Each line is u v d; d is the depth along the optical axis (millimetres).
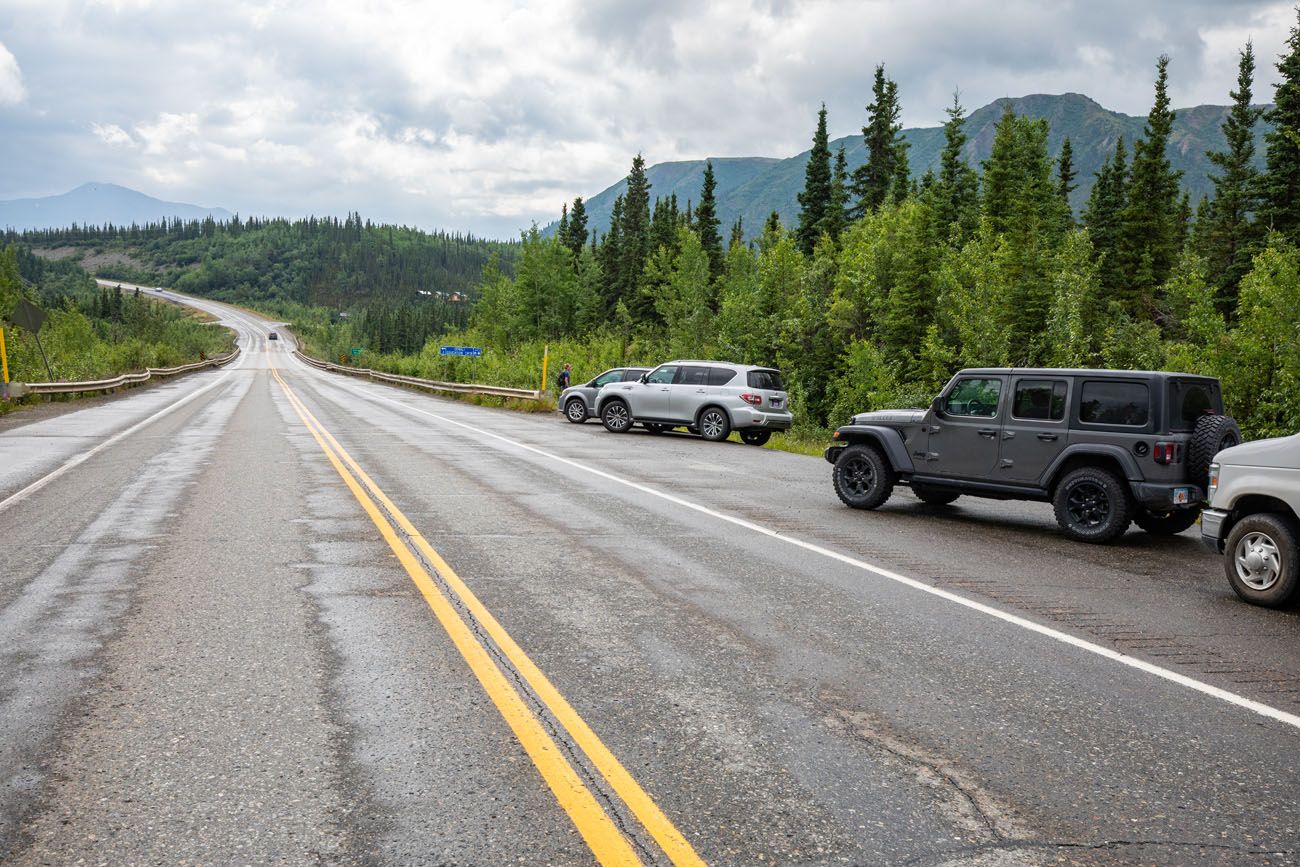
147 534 8180
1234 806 3332
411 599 6020
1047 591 6883
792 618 5824
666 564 7387
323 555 7367
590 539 8406
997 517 10758
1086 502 9219
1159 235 55438
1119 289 53938
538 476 13172
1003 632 5652
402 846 2889
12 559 7113
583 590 6410
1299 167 40469
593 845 2918
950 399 10352
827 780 3451
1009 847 2975
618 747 3707
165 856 2811
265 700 4148
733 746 3750
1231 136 53531
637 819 3100
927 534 9336
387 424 23000
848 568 7453
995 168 53594
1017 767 3629
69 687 4285
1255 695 4598
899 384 32500
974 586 6949
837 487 11250
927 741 3871
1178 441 8727
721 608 6027
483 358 48188
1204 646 5496
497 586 6461
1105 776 3566
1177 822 3193
